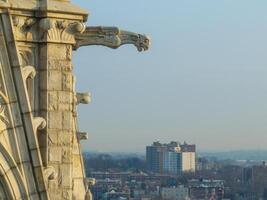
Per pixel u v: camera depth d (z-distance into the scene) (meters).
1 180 24.47
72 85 27.19
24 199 24.64
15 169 24.53
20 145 24.59
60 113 27.00
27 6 26.44
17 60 24.59
